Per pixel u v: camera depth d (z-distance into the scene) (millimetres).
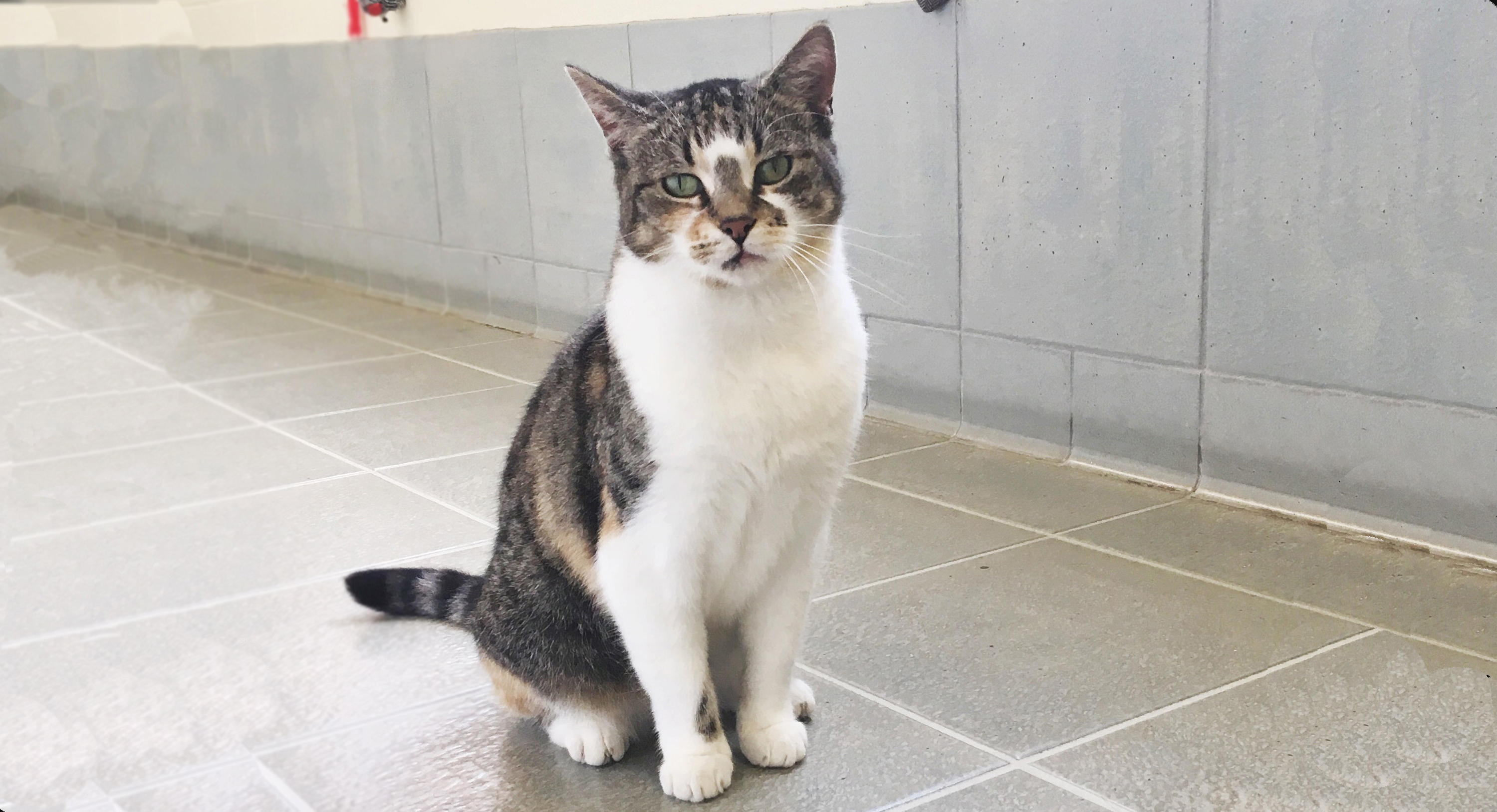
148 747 933
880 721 936
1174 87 1241
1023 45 1349
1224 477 1286
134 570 1209
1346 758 868
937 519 1275
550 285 2137
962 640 1040
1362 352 1162
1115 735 905
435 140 2309
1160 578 1127
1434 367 1120
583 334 916
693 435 799
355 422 1669
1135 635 1034
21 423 1348
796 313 821
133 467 1434
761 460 815
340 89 2502
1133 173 1289
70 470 1388
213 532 1296
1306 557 1150
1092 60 1297
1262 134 1189
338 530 1300
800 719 943
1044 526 1247
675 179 828
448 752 920
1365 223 1139
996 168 1402
